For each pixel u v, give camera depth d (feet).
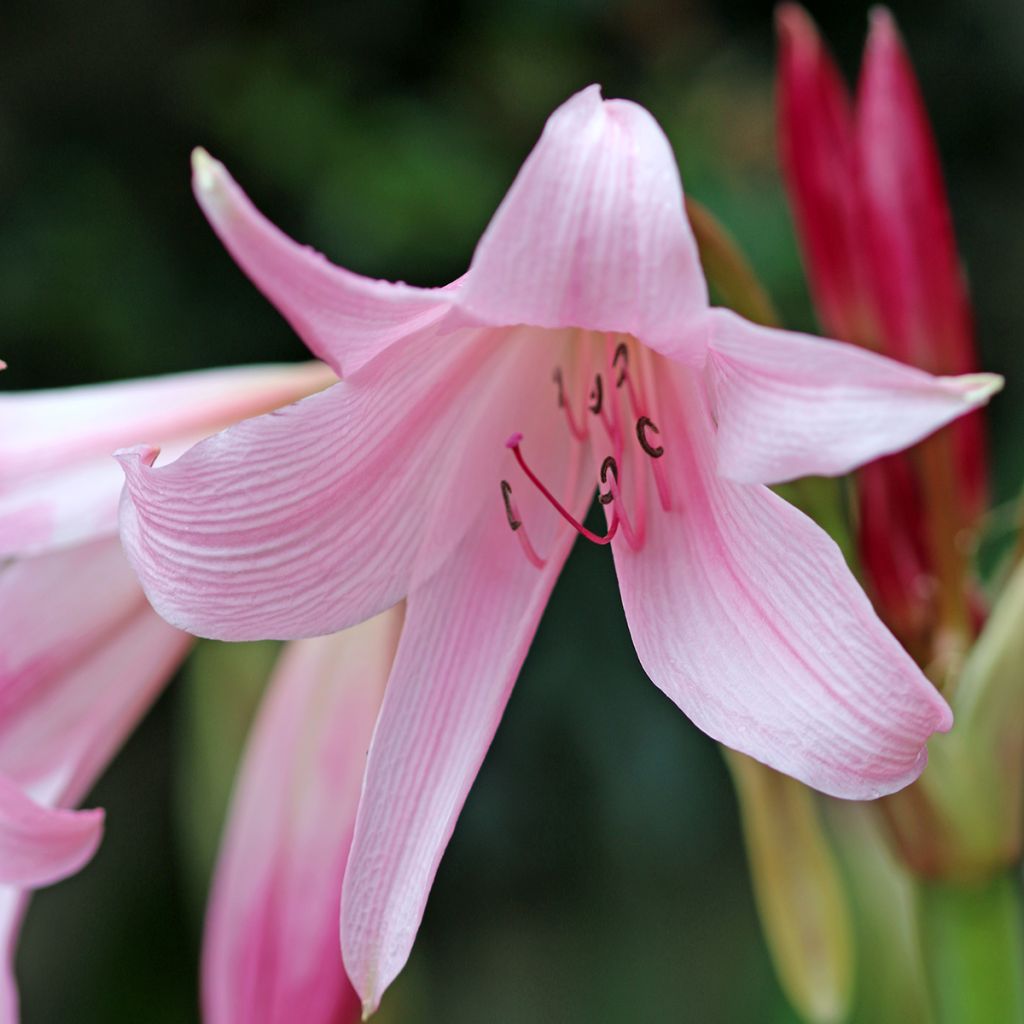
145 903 4.42
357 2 4.85
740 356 1.93
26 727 2.16
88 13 4.75
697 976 4.13
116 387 2.15
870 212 2.20
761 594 2.00
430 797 2.03
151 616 2.17
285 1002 2.16
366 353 1.98
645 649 2.03
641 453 2.07
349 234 4.51
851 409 1.90
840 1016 2.26
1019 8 5.13
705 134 4.64
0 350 4.63
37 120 4.74
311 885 2.17
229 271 4.80
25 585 2.15
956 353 2.21
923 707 1.95
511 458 2.09
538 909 4.45
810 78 2.22
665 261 1.92
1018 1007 2.18
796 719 1.98
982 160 5.20
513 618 2.07
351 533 2.03
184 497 1.98
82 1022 4.21
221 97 4.71
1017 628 2.15
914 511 2.18
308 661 2.19
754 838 2.26
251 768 2.20
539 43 4.92
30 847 2.06
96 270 4.66
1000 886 2.18
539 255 1.93
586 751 4.33
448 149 4.66
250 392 2.15
